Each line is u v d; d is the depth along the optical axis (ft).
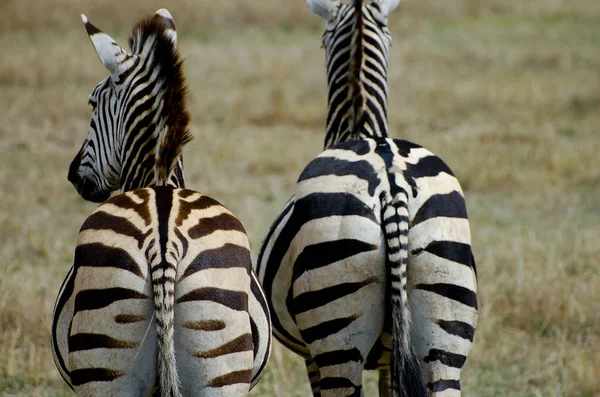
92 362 22.40
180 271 22.57
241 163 80.64
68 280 25.04
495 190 75.31
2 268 55.11
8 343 45.09
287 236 29.50
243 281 23.57
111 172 31.96
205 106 99.30
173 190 25.27
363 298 26.89
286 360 45.60
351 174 27.68
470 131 90.68
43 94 99.09
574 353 45.70
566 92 107.14
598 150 84.33
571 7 162.50
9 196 69.92
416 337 26.96
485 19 153.58
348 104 34.37
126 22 133.90
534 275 54.95
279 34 138.62
